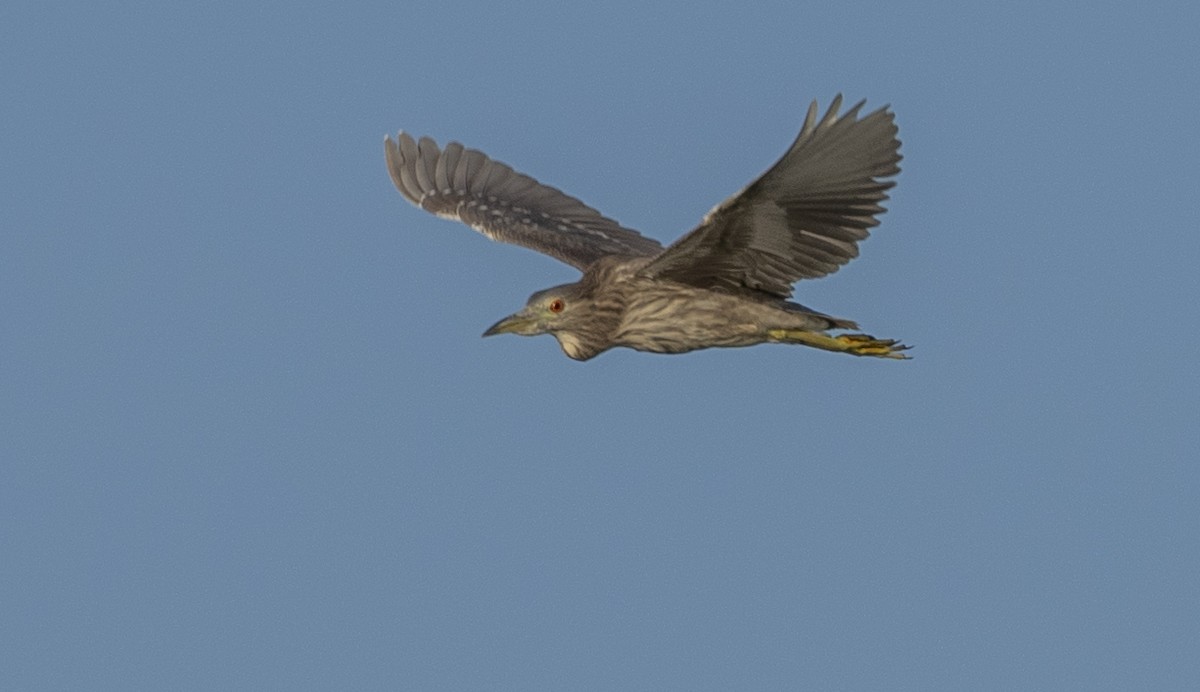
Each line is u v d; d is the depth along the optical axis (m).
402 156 20.09
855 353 16.22
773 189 14.54
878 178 14.69
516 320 16.52
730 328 16.09
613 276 16.27
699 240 15.28
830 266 15.41
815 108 13.50
